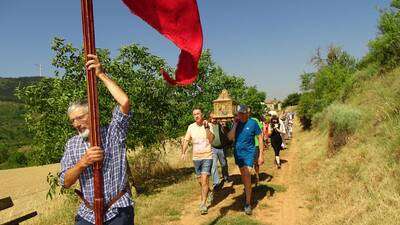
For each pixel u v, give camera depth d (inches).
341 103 861.2
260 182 499.5
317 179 433.7
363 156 391.5
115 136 149.9
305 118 1473.9
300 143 1025.5
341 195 337.1
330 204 333.4
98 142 136.3
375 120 465.1
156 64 535.2
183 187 486.9
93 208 144.9
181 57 136.6
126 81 501.7
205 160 373.7
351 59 1473.9
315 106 1341.0
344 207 301.7
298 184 464.4
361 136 460.1
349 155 429.1
